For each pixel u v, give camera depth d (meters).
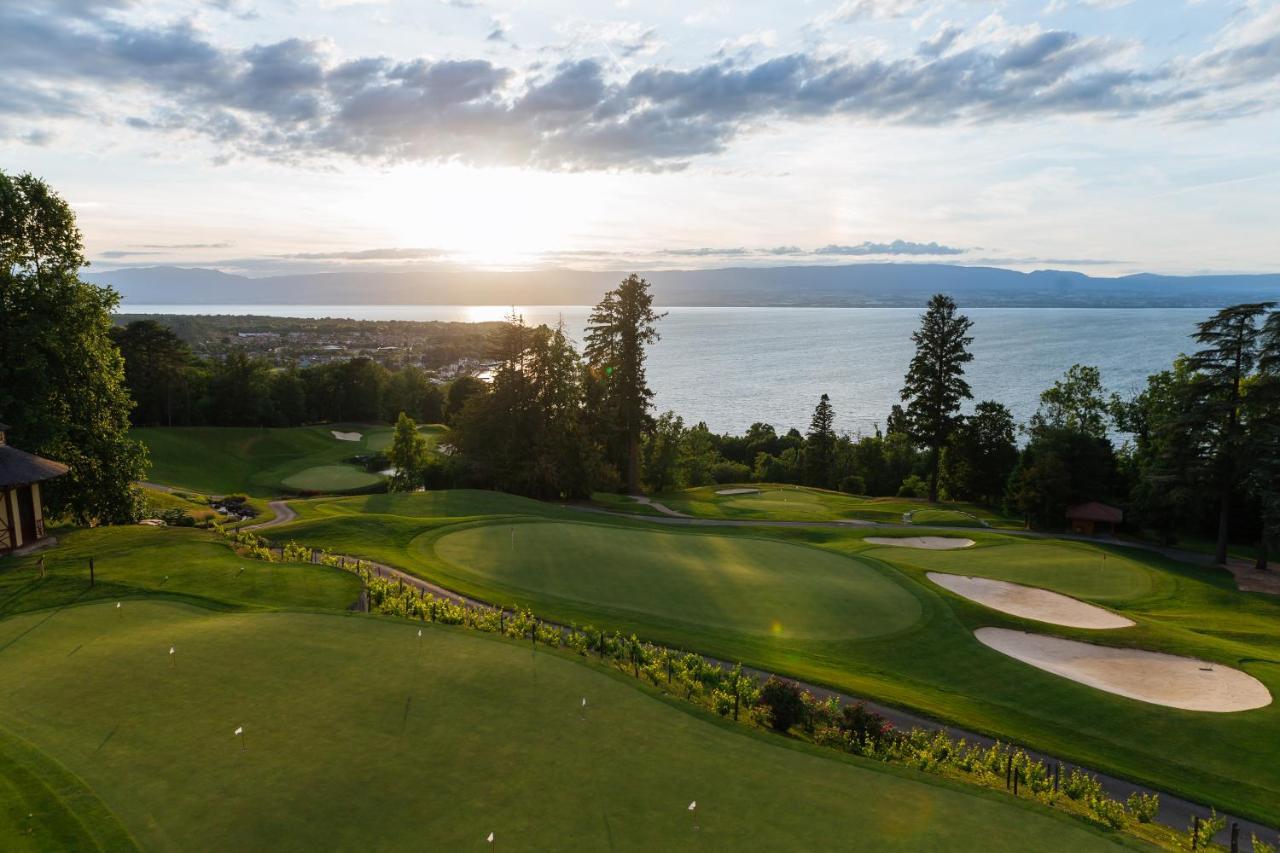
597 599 27.58
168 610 20.86
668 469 78.12
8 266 34.22
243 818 10.84
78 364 36.25
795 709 17.88
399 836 10.55
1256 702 23.23
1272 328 45.53
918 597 30.61
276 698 14.87
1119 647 27.30
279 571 26.02
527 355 64.94
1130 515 60.78
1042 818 12.48
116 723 13.67
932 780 13.55
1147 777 18.66
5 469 28.47
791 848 10.92
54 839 10.26
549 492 65.06
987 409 79.19
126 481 38.66
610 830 10.99
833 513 63.44
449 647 18.02
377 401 132.12
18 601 21.58
